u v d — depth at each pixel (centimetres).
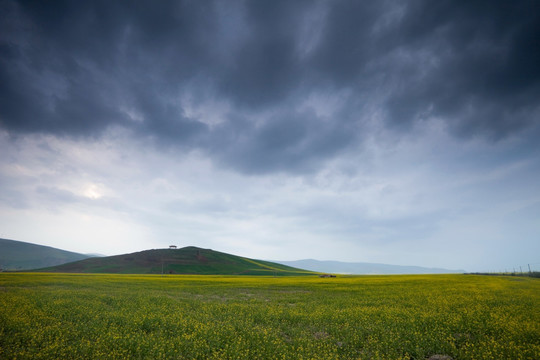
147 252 19750
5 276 6744
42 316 1659
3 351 1099
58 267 16650
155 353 1128
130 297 2797
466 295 3222
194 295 3366
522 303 2539
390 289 4122
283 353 1173
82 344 1180
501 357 1134
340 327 1656
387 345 1281
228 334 1408
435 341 1330
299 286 4862
